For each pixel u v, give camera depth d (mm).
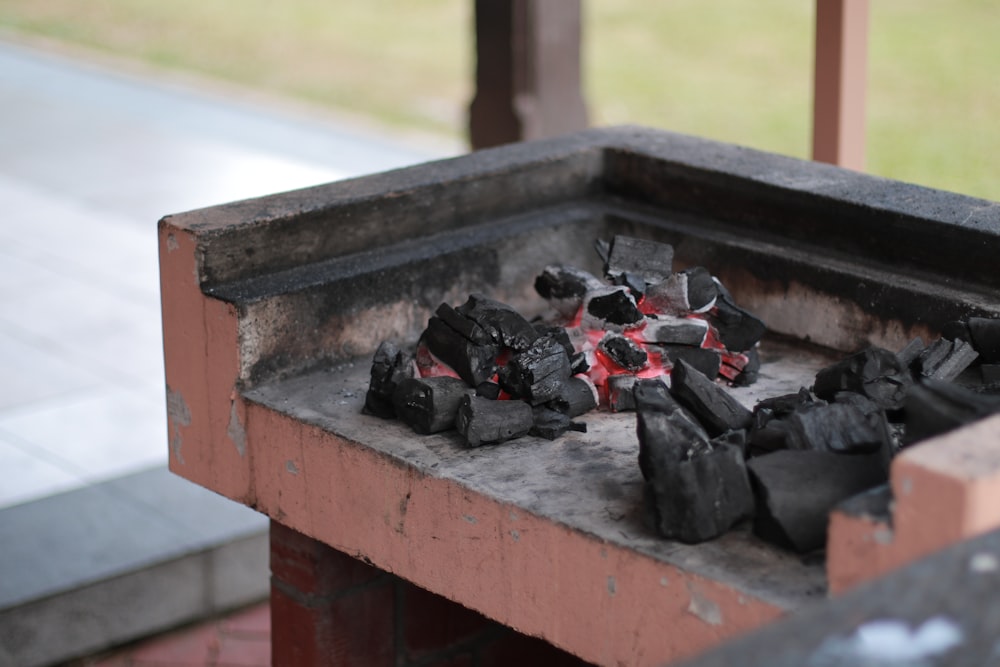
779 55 13672
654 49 14180
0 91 11711
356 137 10430
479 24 5996
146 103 11398
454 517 2424
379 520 2570
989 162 7473
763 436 2322
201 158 9531
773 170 3266
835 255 3068
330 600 3041
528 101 5949
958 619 1420
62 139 9977
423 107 11922
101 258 7406
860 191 3076
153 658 4012
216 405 2842
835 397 2477
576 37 6008
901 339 2896
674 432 2260
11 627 3803
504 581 2369
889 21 12523
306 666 3100
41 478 4789
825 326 3037
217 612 4227
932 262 2912
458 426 2562
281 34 15469
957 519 1732
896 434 2434
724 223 3307
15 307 6660
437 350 2744
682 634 2115
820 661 1362
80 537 4156
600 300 2848
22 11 16562
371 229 3055
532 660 3479
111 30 15438
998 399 2135
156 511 4336
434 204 3170
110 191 8656
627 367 2766
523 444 2559
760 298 3150
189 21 16125
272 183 8945
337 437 2598
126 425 5273
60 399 5535
